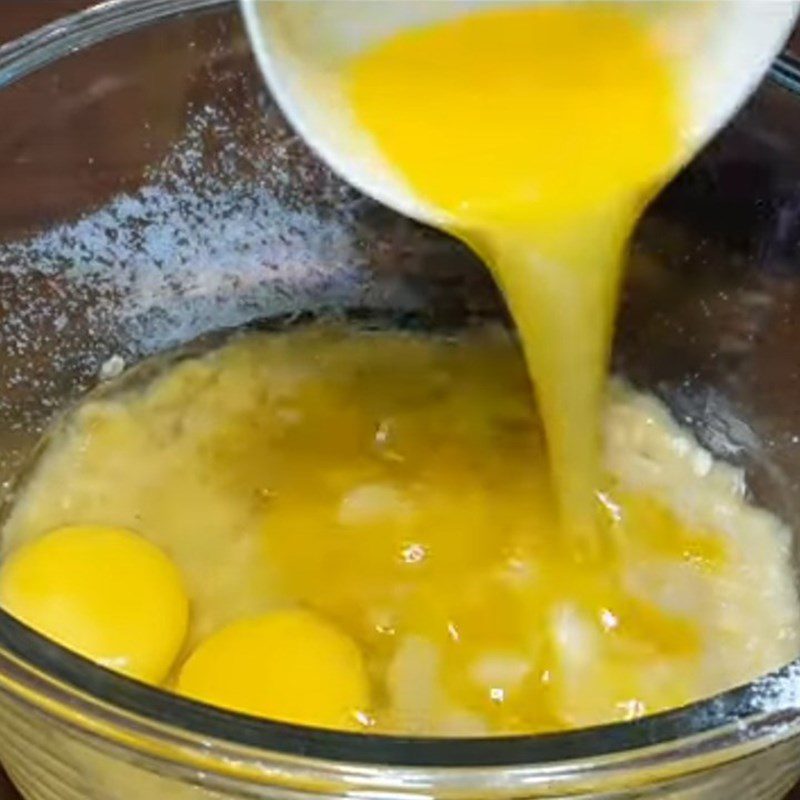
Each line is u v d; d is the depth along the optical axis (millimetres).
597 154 549
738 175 618
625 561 619
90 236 641
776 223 621
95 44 620
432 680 588
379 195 547
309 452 643
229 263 663
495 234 554
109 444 643
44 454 639
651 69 545
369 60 540
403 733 575
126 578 583
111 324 655
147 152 639
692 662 598
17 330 633
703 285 640
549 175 549
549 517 624
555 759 474
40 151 627
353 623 599
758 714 480
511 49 541
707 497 638
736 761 489
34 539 610
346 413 653
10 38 675
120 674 492
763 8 537
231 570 612
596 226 555
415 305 672
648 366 657
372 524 624
